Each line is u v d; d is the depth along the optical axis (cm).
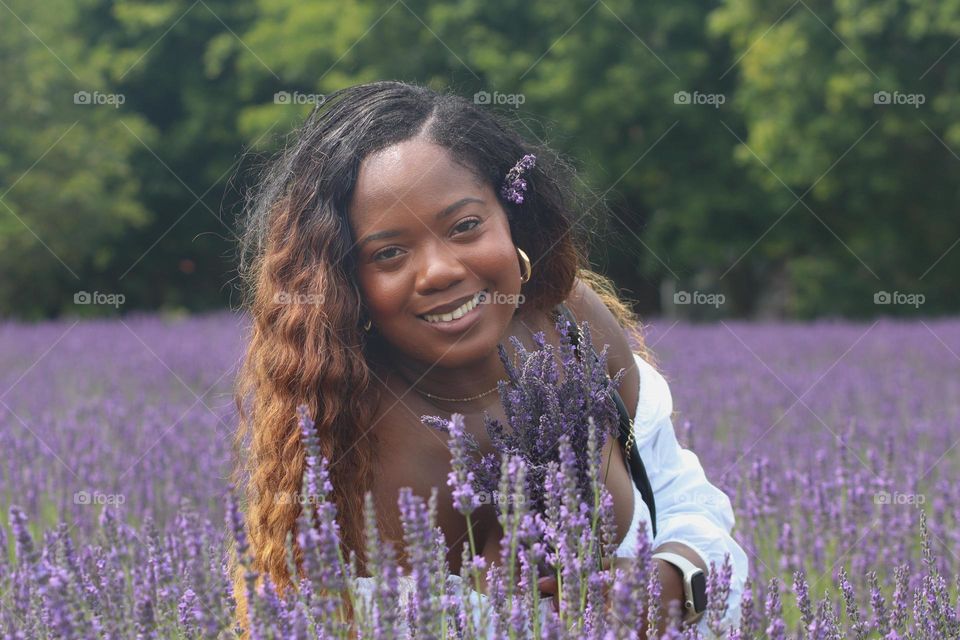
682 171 2205
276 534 222
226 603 210
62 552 223
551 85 2034
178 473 461
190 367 904
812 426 643
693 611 220
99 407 646
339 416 219
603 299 280
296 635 179
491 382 227
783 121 2005
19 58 2108
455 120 219
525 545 216
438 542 196
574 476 193
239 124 2239
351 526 222
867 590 348
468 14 2120
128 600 245
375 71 2145
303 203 221
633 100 2045
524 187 222
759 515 379
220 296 2578
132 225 2411
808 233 2261
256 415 229
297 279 219
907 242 2209
